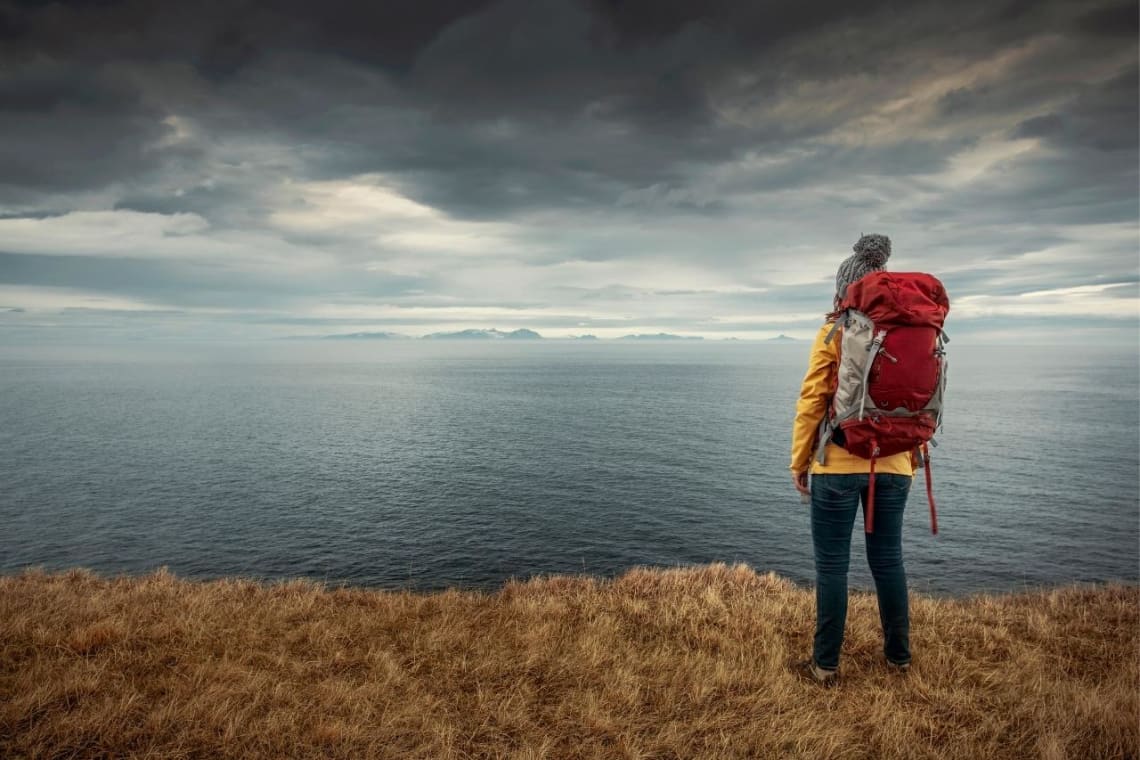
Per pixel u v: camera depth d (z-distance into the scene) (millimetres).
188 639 5105
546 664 4672
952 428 111375
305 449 90750
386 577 36250
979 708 4016
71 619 5609
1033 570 36812
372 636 5340
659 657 4789
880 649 4910
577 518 49094
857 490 4156
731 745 3592
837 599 4293
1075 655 5004
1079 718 3746
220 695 4066
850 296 3826
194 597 6594
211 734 3619
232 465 77625
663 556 39500
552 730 3787
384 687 4258
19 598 6453
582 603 6285
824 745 3533
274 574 37219
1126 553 39969
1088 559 38781
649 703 4137
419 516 50375
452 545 42156
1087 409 149500
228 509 54375
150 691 4211
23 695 3938
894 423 3762
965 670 4520
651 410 147125
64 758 3389
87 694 4070
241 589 7586
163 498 59219
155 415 145250
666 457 79688
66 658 4633
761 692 4191
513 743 3646
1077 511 51188
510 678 4469
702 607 5996
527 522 47906
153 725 3691
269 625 5582
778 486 61250
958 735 3703
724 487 60719
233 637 5184
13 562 40312
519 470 70938
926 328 3668
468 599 6738
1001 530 45375
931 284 3775
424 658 4848
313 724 3787
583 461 76938
